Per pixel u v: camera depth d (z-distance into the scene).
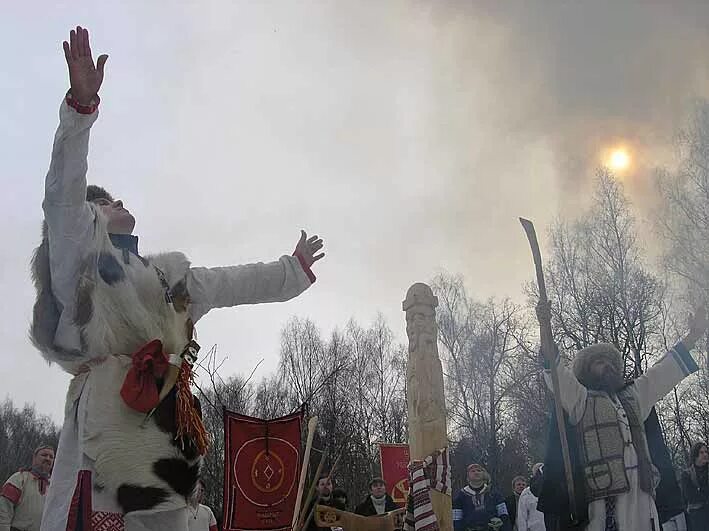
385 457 11.42
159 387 3.16
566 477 5.15
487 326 35.50
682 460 22.14
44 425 62.06
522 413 31.12
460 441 34.38
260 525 8.63
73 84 3.03
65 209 3.11
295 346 35.56
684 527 5.98
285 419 9.06
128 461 3.02
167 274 3.58
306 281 4.00
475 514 9.68
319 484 8.80
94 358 3.16
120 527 2.98
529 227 5.68
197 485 3.25
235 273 3.83
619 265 24.92
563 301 25.84
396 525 7.36
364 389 37.28
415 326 7.34
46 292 3.22
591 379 5.49
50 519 3.03
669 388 5.62
